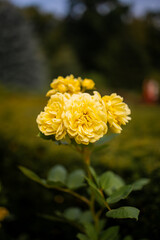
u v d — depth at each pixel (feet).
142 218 1.88
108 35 27.71
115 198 1.39
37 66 16.69
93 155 2.35
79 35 27.63
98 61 26.48
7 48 15.23
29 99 9.75
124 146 2.49
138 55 27.81
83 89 1.65
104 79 24.81
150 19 33.27
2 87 11.55
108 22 27.78
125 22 30.81
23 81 15.66
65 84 1.58
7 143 3.02
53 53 26.86
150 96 12.39
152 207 1.82
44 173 2.61
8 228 2.82
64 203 2.58
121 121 1.46
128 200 1.94
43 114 1.40
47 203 2.69
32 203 2.79
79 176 1.88
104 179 1.66
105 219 2.17
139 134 3.11
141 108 7.34
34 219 2.78
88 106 1.34
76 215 2.13
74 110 1.32
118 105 1.43
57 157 2.55
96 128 1.30
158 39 32.71
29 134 3.20
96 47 27.43
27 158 2.79
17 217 2.83
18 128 3.53
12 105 7.34
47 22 31.48
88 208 2.33
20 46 15.69
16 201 2.85
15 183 2.90
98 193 1.35
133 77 27.40
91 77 21.99
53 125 1.33
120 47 27.63
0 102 8.36
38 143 2.81
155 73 28.22
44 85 17.06
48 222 2.68
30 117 4.63
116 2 28.60
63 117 1.30
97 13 27.40
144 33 32.63
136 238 1.95
